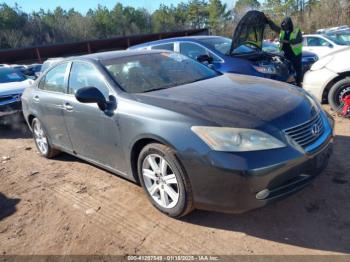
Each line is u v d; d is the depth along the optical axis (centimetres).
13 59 3147
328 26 4309
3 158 620
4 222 397
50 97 502
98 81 422
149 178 370
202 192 319
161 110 343
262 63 687
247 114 319
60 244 345
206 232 336
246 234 328
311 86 659
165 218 364
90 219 380
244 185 296
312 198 369
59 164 552
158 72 438
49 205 421
